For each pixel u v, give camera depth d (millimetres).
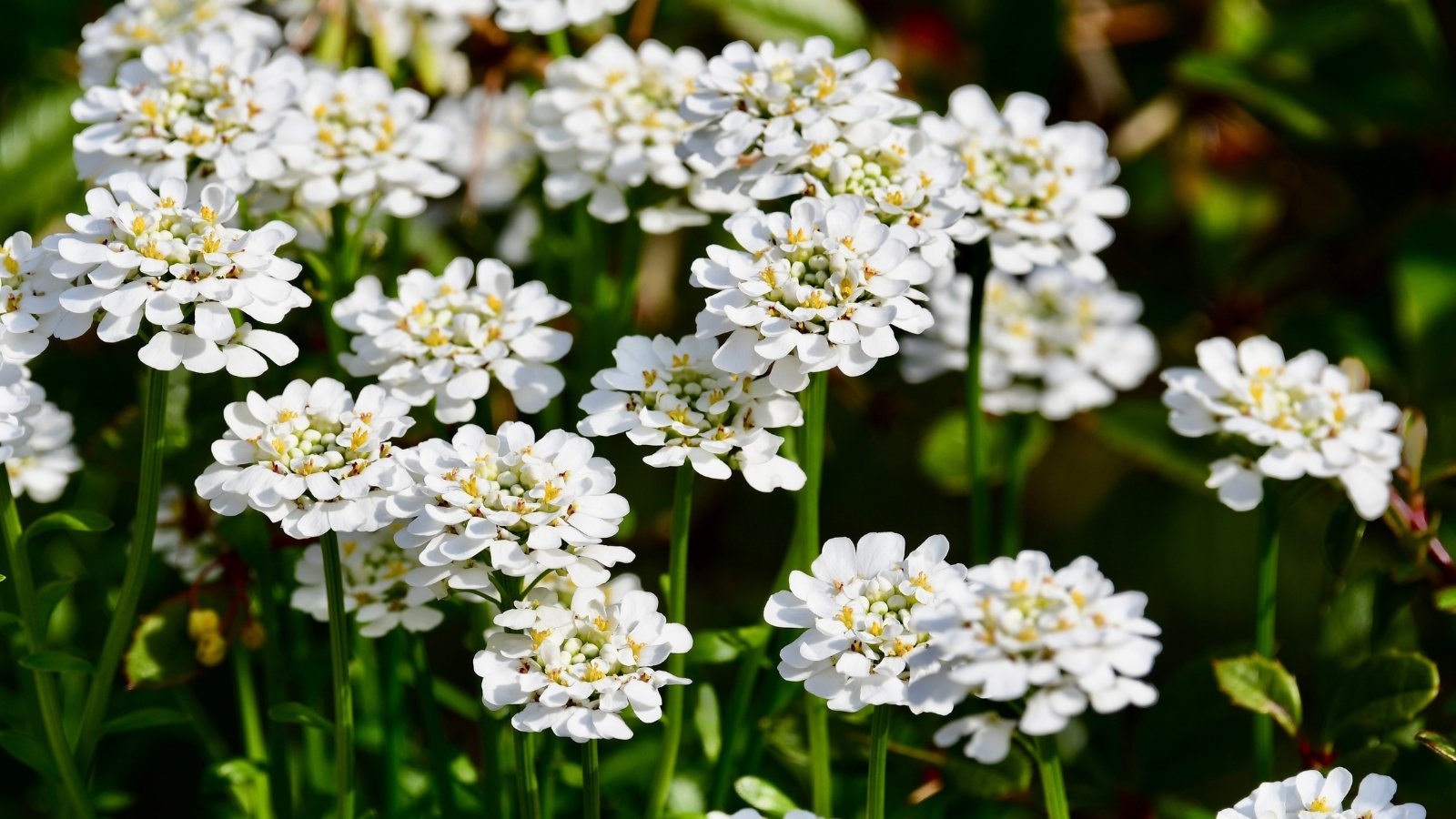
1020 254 731
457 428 733
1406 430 742
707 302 692
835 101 719
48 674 706
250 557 731
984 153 742
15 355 687
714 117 725
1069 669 651
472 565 687
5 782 780
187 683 791
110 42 776
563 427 787
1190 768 742
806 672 678
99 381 802
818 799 724
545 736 724
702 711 733
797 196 770
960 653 655
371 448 686
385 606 720
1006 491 792
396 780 740
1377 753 718
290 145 736
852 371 687
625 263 773
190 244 687
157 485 696
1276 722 785
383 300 724
